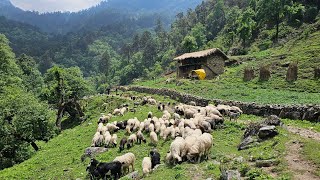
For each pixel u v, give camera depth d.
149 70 151.50
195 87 51.59
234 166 14.53
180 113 32.00
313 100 32.09
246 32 99.25
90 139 29.91
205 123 23.08
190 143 17.28
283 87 44.19
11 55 64.06
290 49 70.56
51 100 58.06
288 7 94.56
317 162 13.58
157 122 26.89
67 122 54.72
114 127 29.38
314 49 59.66
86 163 22.25
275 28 99.06
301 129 20.80
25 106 35.81
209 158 17.09
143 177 16.03
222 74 63.78
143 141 24.09
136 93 61.72
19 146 34.22
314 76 44.59
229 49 105.12
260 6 112.12
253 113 28.47
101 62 196.25
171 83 66.38
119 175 17.55
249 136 18.91
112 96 60.16
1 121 33.66
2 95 42.69
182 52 143.00
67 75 59.47
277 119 19.77
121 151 22.81
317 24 78.75
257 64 63.97
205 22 167.25
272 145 16.62
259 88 46.22
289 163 13.95
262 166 14.27
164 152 20.62
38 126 36.19
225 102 32.41
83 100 63.16
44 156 27.72
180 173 14.97
